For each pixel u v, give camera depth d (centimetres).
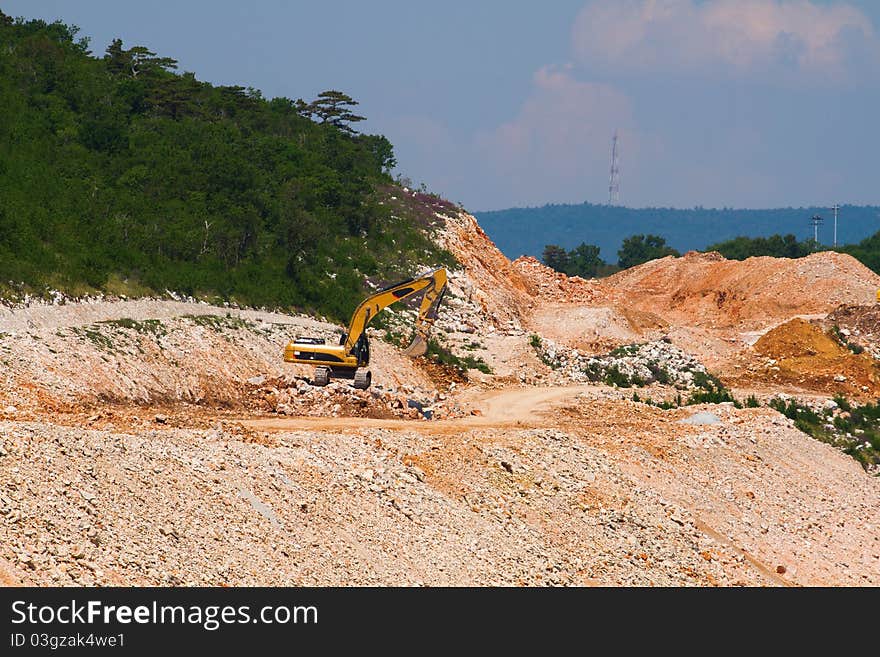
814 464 12950
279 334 13725
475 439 9669
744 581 8762
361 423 10244
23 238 12162
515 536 7788
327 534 6575
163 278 13612
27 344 9975
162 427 8100
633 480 9975
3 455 5662
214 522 6062
